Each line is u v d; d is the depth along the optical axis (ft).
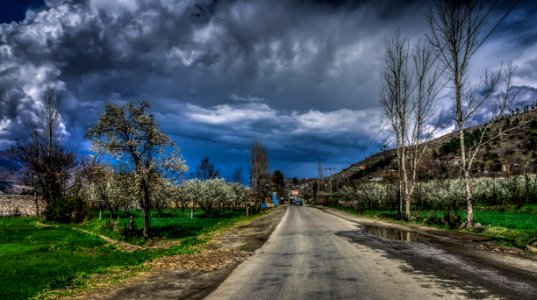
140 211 186.39
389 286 26.91
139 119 73.56
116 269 38.68
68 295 27.89
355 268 35.06
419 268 33.91
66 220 127.75
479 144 78.18
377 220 115.75
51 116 165.17
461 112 79.56
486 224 81.41
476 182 158.61
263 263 40.16
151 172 75.82
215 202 150.51
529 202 143.02
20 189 212.64
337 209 236.43
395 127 121.80
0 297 29.17
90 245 67.36
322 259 41.57
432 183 152.35
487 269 32.60
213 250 52.37
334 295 24.84
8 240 76.18
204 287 29.07
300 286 28.07
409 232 72.95
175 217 145.48
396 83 119.34
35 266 45.37
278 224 106.11
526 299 22.45
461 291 24.77
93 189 130.21
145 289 28.91
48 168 158.71
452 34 80.18
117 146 73.36
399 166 119.14
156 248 64.28
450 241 55.31
